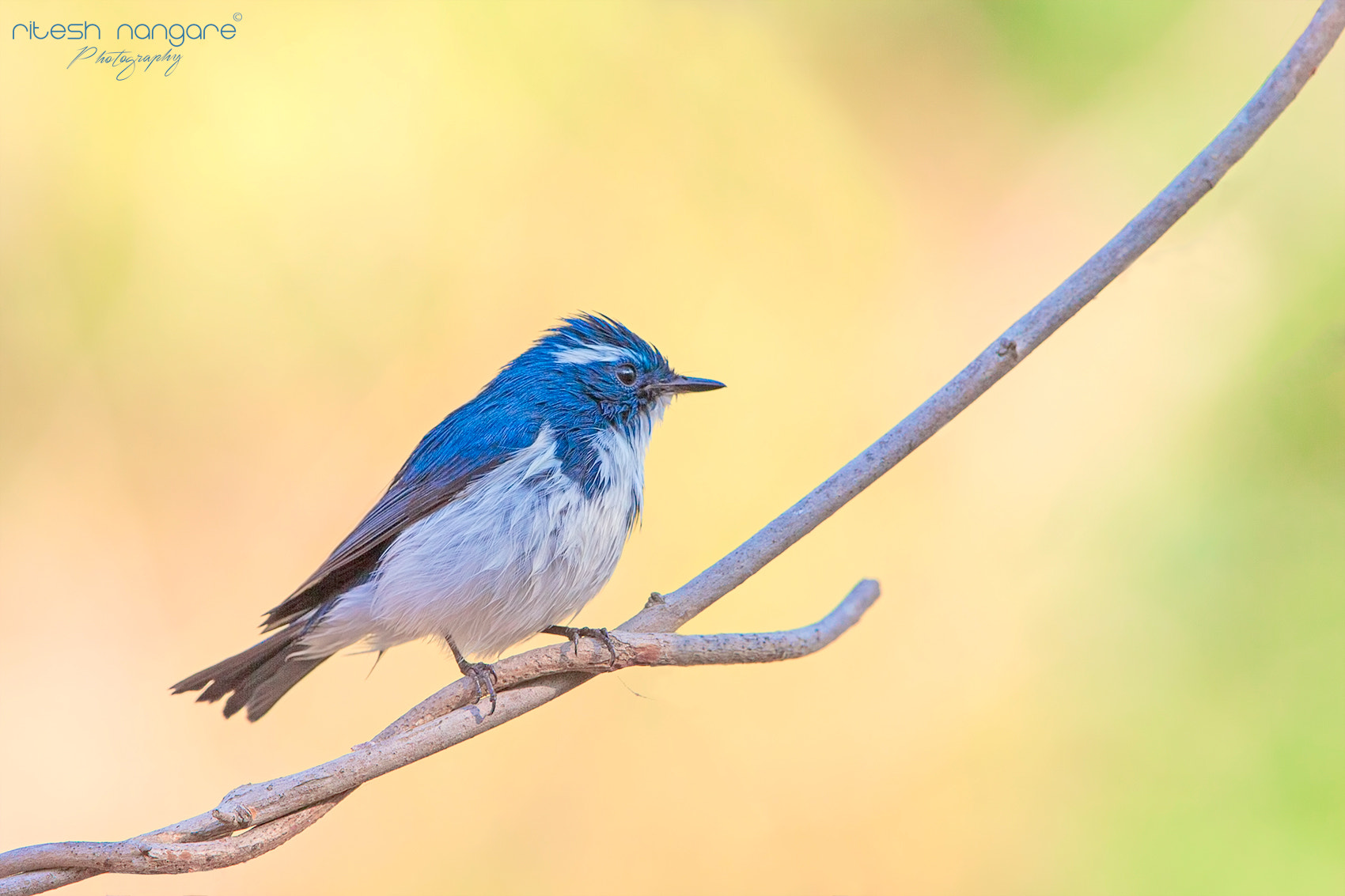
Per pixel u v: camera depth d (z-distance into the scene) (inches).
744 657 144.5
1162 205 144.6
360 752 143.9
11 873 143.5
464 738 144.1
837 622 144.8
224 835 143.7
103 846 143.6
